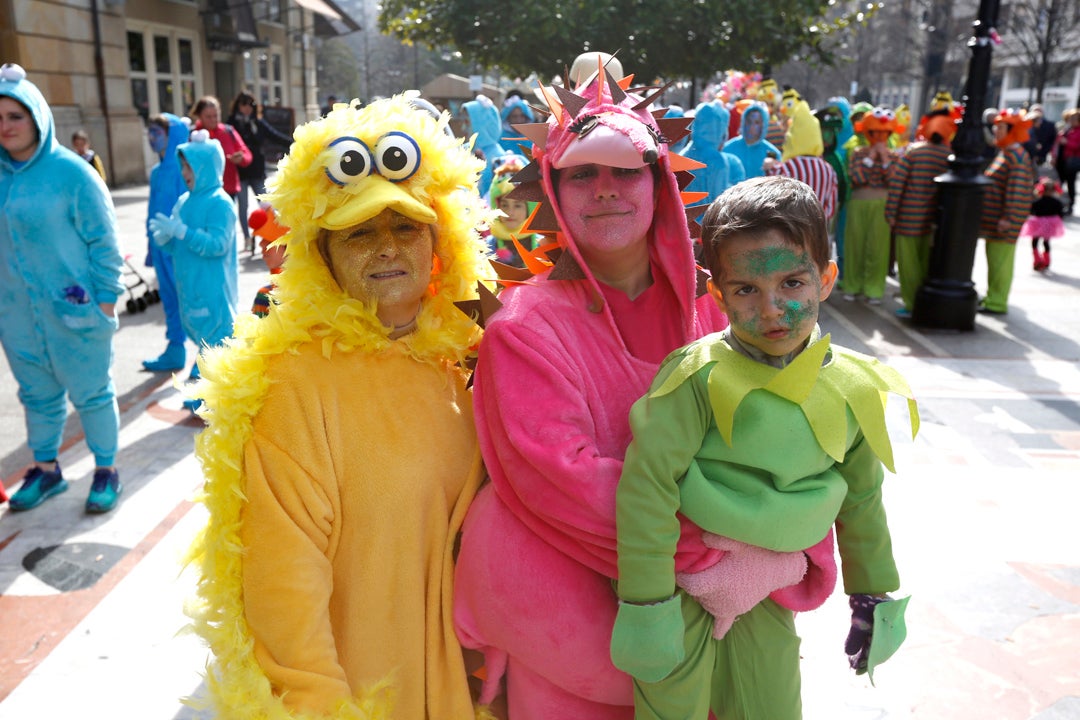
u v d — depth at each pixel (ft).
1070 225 48.60
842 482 5.06
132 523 12.80
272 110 61.62
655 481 4.71
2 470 14.99
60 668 9.37
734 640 5.28
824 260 4.79
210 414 5.31
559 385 5.03
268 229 9.57
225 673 5.24
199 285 16.63
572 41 35.68
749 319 4.75
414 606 5.40
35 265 11.91
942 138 25.34
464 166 5.69
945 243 24.23
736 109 29.48
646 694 5.06
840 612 10.73
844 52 115.03
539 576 5.09
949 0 88.84
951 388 19.42
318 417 5.25
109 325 12.55
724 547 4.86
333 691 5.11
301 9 94.84
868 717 8.82
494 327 5.26
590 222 5.28
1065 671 9.52
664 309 5.74
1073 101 129.90
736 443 4.79
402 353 5.60
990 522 13.02
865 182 27.32
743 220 4.67
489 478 5.65
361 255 5.32
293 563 5.08
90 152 34.17
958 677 9.43
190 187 16.69
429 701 5.49
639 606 4.68
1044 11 85.40
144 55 65.41
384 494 5.32
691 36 36.68
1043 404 18.33
